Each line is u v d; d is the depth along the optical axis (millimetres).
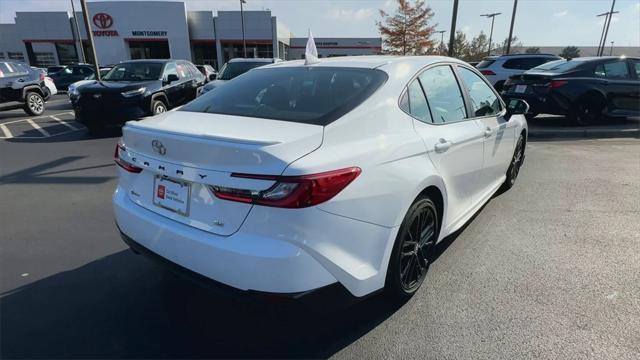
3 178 5707
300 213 1835
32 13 41625
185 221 2172
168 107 9789
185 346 2365
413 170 2445
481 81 3908
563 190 5113
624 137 8562
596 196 4887
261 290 1915
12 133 9273
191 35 43406
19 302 2766
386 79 2617
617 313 2621
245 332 2494
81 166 6375
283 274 1868
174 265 2244
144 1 40594
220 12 42750
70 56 43062
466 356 2266
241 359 2264
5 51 43000
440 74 3176
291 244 1859
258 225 1882
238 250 1903
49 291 2904
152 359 2262
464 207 3441
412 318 2598
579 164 6352
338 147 2084
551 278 3055
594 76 8977
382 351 2314
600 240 3695
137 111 8844
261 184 1834
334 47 56250
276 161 1834
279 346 2367
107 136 8883
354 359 2258
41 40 42312
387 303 2740
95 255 3447
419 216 2646
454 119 3178
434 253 3273
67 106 15266
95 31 41156
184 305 2762
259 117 2383
